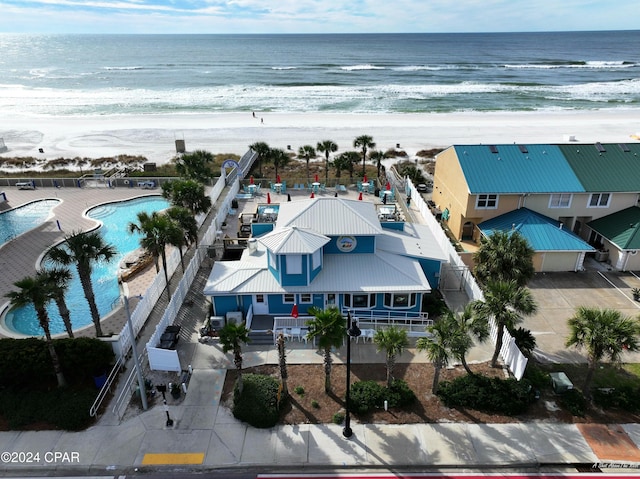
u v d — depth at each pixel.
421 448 18.88
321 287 26.55
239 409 20.33
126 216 44.12
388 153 69.00
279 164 56.66
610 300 30.11
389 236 31.55
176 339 24.75
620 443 19.17
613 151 38.34
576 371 23.47
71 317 28.61
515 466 18.19
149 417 20.47
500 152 38.19
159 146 74.06
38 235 39.19
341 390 21.88
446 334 20.38
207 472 17.95
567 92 128.75
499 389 21.25
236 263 29.20
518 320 21.84
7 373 21.00
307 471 18.00
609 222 35.78
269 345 25.23
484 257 26.50
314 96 119.69
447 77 160.62
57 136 81.19
